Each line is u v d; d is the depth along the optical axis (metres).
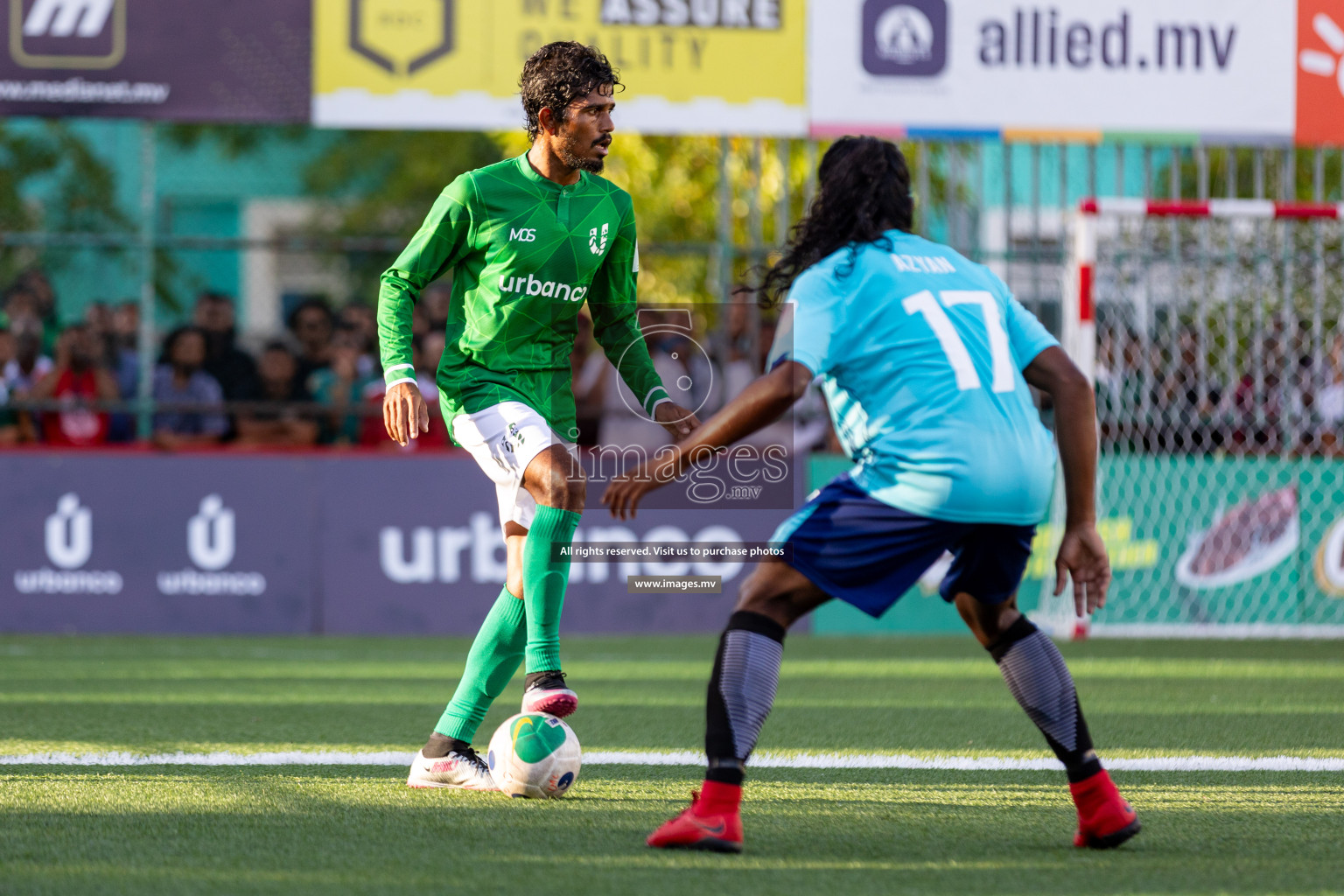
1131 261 32.12
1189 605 31.89
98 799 13.08
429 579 31.73
